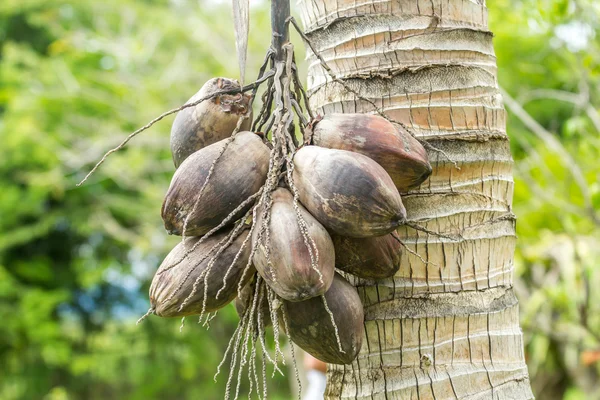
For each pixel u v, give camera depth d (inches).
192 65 484.4
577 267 283.0
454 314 137.9
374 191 128.2
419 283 138.4
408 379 137.6
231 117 137.0
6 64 566.6
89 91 513.0
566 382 374.0
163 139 464.8
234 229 131.4
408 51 139.9
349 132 132.3
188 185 131.5
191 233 132.7
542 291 293.9
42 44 698.8
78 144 510.0
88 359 621.9
